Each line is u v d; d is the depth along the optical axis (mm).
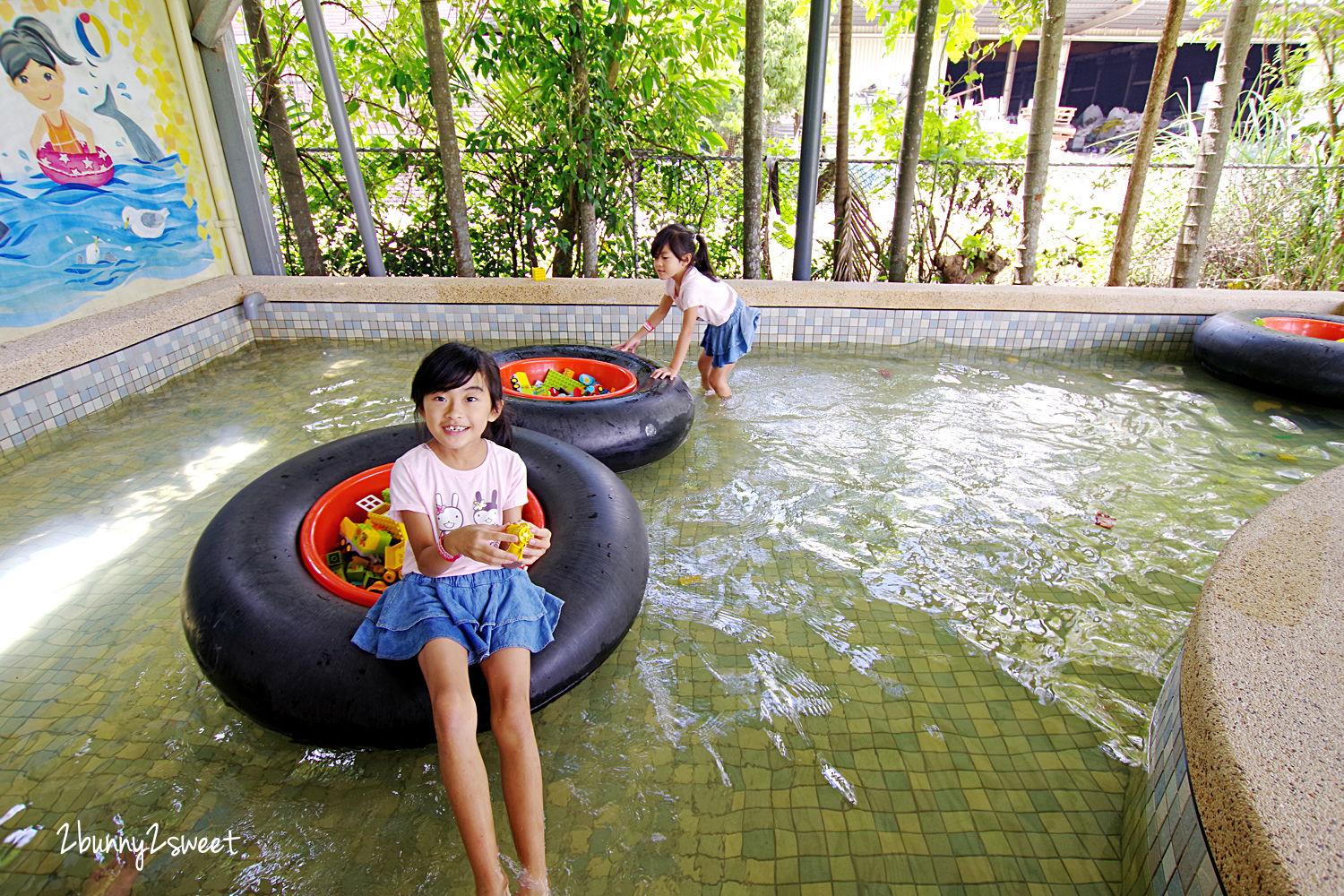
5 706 1842
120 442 3363
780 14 9117
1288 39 5770
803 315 4938
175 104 4570
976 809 1635
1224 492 3078
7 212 3471
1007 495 3016
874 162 5441
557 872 1464
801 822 1595
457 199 5125
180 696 1895
